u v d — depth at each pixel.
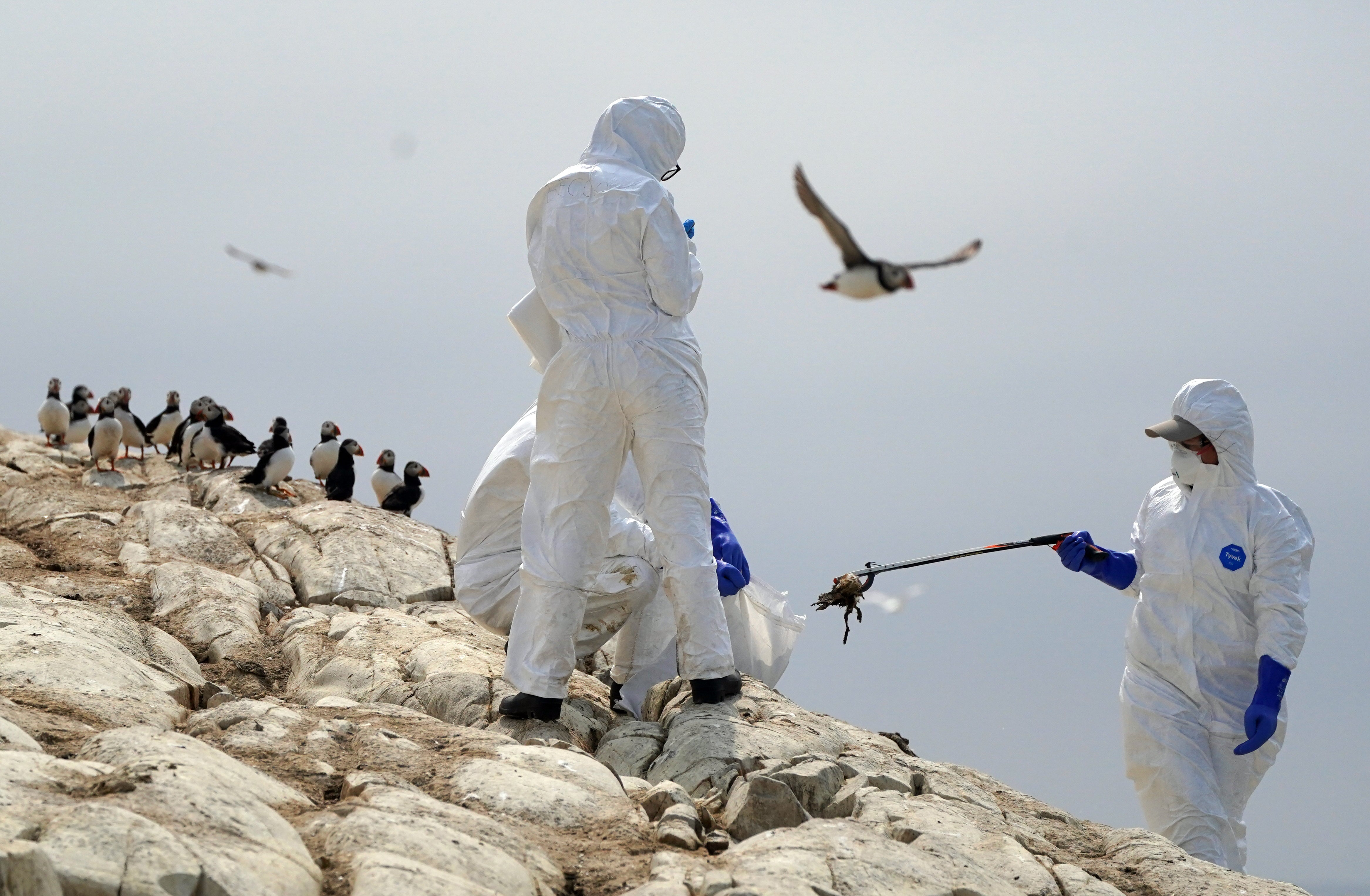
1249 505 9.48
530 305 9.49
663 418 8.77
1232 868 9.25
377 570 13.30
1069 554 10.16
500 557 10.52
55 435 21.31
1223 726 9.41
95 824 4.68
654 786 7.32
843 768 7.82
